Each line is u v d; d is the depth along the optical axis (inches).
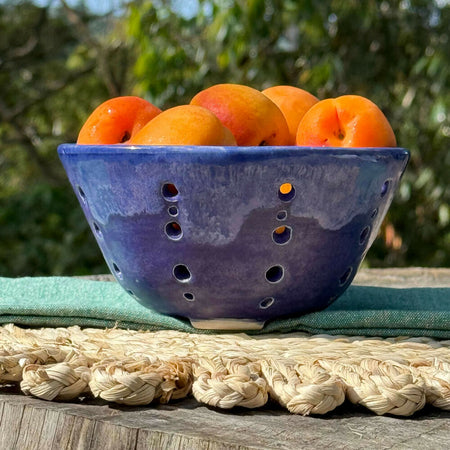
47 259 83.0
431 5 63.4
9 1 102.7
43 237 85.4
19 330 21.4
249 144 21.3
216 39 59.7
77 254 80.7
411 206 65.4
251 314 21.2
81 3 98.0
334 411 17.1
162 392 17.3
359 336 21.8
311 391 16.6
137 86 70.2
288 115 22.8
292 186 19.9
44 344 20.2
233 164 19.4
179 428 16.0
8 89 105.9
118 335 21.6
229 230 20.0
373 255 67.7
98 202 20.8
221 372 17.3
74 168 20.9
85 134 21.8
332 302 22.3
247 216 19.8
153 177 19.8
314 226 20.3
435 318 21.5
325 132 21.3
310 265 20.8
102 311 22.4
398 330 21.6
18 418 17.3
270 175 19.5
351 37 63.0
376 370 17.6
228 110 21.2
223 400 16.8
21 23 103.9
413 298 24.3
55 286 25.0
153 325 22.3
